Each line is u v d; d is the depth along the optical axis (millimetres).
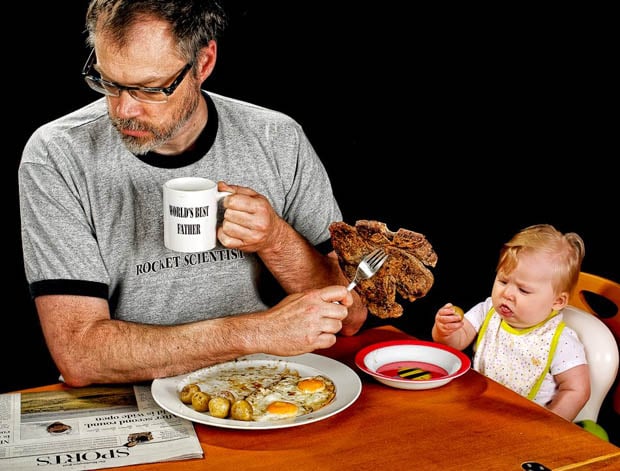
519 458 1446
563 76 3869
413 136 4004
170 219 1613
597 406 2160
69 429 1533
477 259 3895
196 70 1769
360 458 1440
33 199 1833
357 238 1811
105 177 1877
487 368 2314
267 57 3799
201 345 1699
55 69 3465
